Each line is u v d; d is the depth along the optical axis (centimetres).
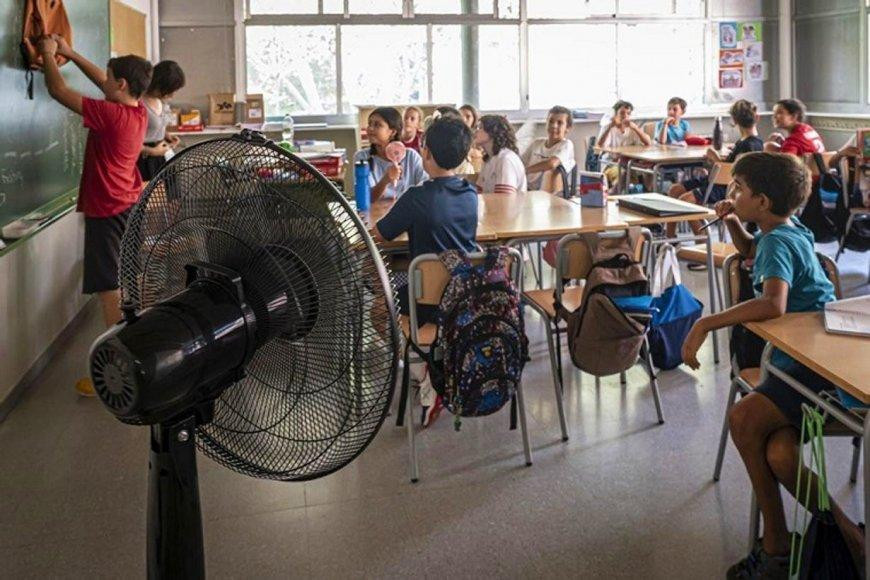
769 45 879
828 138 852
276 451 107
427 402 301
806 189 211
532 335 414
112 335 89
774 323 192
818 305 205
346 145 798
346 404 100
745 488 251
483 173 436
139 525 240
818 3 845
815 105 866
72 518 244
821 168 507
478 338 242
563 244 288
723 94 878
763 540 199
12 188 323
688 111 871
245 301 97
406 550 222
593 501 246
